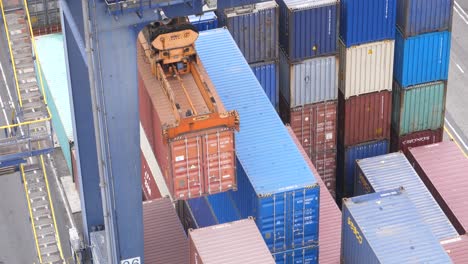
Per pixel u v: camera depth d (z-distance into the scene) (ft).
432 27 244.83
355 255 199.82
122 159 195.11
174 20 200.23
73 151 256.11
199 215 235.20
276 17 240.73
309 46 243.19
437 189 238.68
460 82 315.58
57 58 277.44
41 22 300.61
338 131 259.19
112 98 188.96
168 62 204.74
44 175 271.49
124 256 204.85
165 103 199.82
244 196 205.77
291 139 210.59
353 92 250.37
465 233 226.79
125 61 186.39
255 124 213.87
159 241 221.25
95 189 226.79
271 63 246.27
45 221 257.96
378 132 257.14
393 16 241.35
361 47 244.42
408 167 241.96
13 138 250.16
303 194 200.13
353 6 238.68
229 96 220.64
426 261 188.03
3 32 297.33
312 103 250.78
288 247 205.87
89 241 232.73
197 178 195.83
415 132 260.01
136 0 179.42
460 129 297.74
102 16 181.78
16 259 255.91
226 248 187.93
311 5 238.27
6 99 294.05
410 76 250.78
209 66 228.43
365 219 196.44
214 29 239.30
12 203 272.72
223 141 193.36
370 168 242.37
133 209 200.54
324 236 220.02
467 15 342.23
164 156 197.98
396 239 192.24
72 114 220.43
